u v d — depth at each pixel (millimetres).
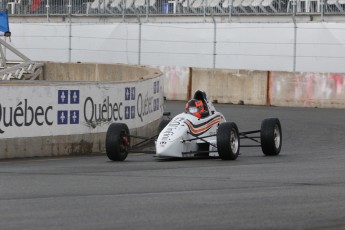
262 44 121000
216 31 125188
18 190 37094
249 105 107312
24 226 27891
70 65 117625
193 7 134625
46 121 57500
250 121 86625
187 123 52594
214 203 33469
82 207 32125
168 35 129375
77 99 59531
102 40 135500
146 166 49125
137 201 33844
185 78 114312
